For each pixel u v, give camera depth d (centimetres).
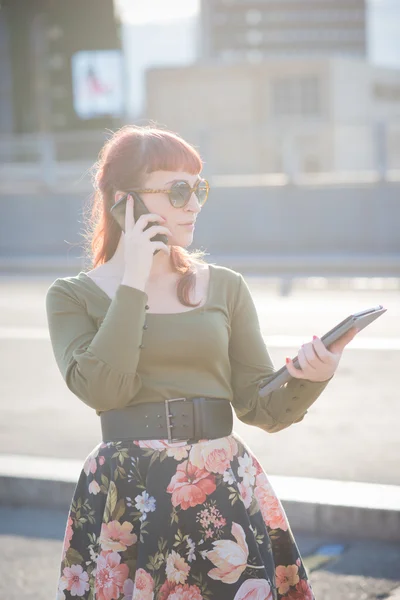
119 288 294
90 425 814
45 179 2803
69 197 2644
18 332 1366
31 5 5475
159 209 303
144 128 319
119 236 322
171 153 302
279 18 16150
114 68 5672
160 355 304
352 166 2470
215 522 296
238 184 2462
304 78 6397
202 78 6406
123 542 300
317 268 1948
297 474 646
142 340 304
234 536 296
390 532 564
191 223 308
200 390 307
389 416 814
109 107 5691
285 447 720
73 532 314
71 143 2805
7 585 526
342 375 1001
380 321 1359
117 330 291
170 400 304
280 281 1789
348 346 1170
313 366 298
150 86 6488
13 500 659
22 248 2692
